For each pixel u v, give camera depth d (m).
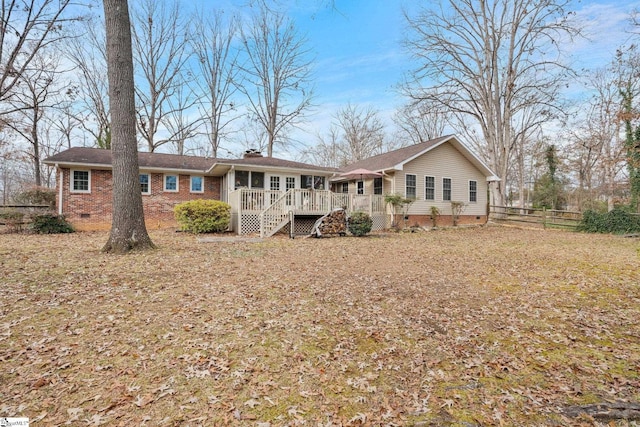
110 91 7.72
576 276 6.47
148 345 3.27
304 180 17.27
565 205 30.66
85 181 14.38
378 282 5.86
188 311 4.18
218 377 2.76
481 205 19.80
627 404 2.48
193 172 16.72
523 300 4.98
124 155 7.80
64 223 12.86
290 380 2.76
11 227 12.53
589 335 3.75
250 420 2.25
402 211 16.58
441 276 6.42
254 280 5.76
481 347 3.44
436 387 2.71
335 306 4.56
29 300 4.33
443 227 17.28
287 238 12.23
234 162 15.14
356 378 2.81
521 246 10.95
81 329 3.56
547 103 22.05
